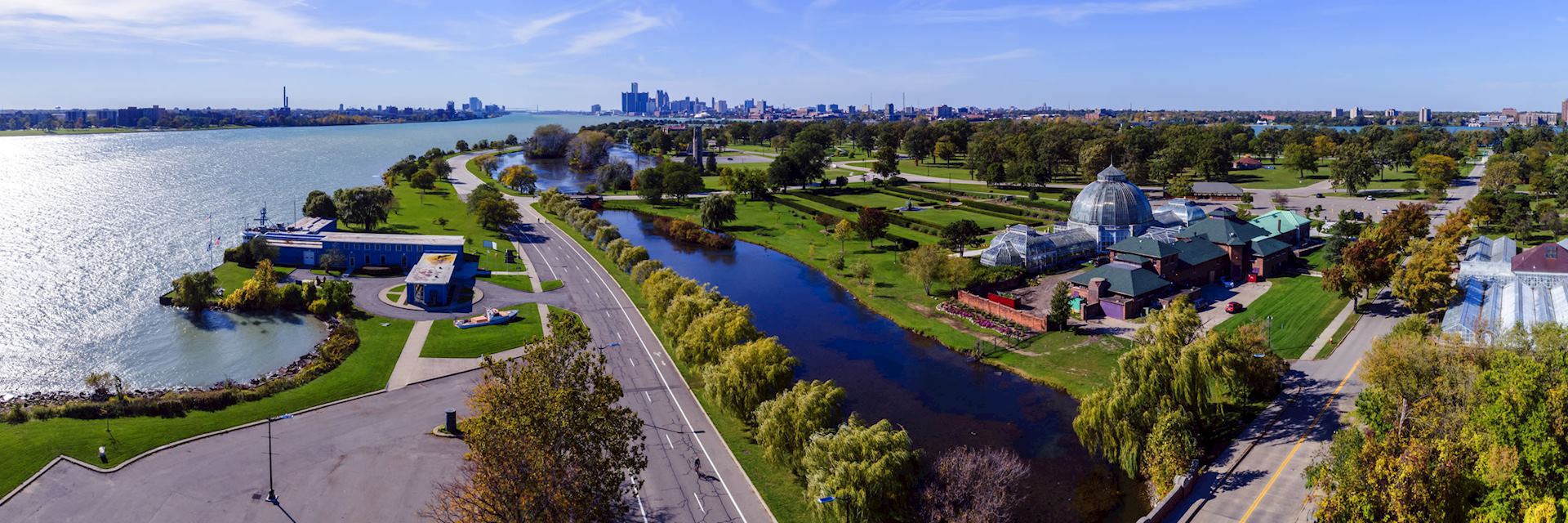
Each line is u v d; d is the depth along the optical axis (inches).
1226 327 5743.1
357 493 3518.7
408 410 4392.2
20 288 7003.0
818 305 6786.4
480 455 2822.3
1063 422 4382.4
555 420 2780.5
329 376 4845.0
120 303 6604.3
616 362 5201.8
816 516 3316.9
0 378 5014.8
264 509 3378.4
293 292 6407.5
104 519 3284.9
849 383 4980.3
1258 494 3457.2
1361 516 2815.0
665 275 6117.1
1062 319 5738.2
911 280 7367.1
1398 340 3917.3
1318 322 5787.4
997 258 7406.5
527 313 6274.6
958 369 5196.9
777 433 3597.4
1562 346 3693.4
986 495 3208.7
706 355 4618.6
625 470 3688.5
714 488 3602.4
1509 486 2819.9
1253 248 7268.7
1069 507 3531.0
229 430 4111.7
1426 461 2881.4
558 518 2694.4
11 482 3535.9
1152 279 6264.8
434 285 6466.5
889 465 3137.3
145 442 3929.6
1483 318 5078.7
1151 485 3646.7
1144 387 3870.6
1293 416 4200.3
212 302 6446.9
